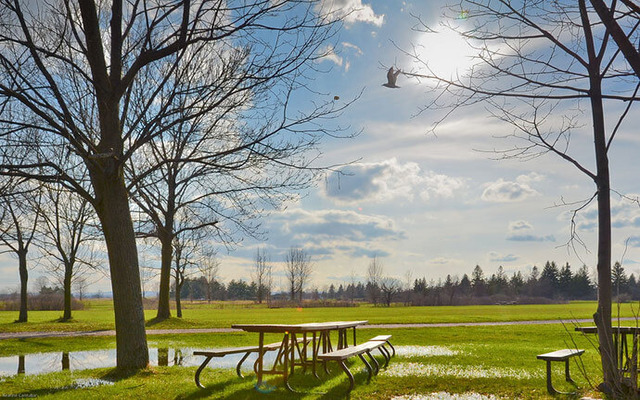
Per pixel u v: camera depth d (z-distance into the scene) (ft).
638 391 21.83
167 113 39.32
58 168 39.40
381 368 42.39
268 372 34.83
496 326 95.40
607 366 27.66
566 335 77.05
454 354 52.80
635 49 23.11
